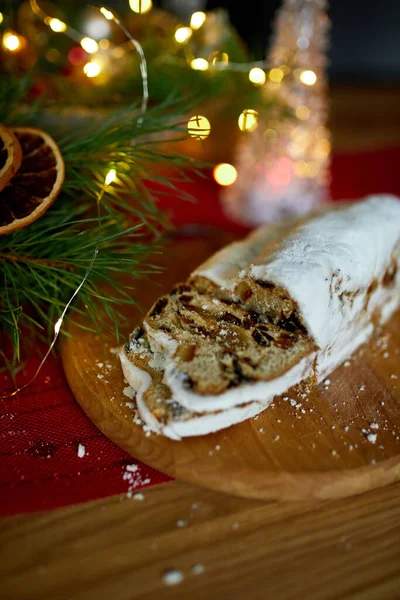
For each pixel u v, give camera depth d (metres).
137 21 0.73
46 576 0.41
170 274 0.64
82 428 0.51
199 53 0.72
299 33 0.70
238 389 0.48
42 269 0.54
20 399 0.53
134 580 0.41
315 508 0.48
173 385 0.48
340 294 0.53
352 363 0.57
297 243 0.54
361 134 0.96
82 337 0.56
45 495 0.47
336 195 0.79
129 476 0.48
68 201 0.59
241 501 0.48
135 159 0.58
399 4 1.16
